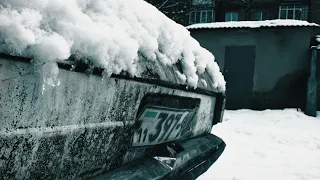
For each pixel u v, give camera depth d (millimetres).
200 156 1811
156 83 1182
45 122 715
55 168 793
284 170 3705
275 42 9883
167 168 1345
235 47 10227
